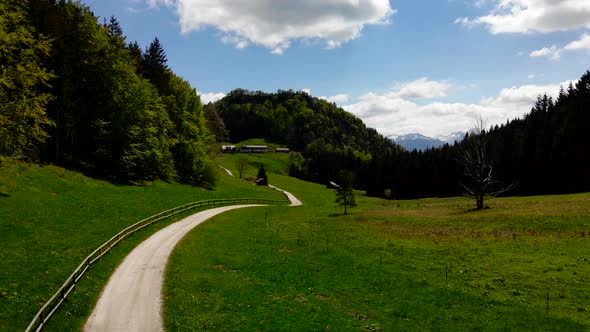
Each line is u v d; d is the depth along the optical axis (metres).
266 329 20.98
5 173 42.50
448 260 36.25
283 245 44.34
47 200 44.53
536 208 59.78
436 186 140.62
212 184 96.62
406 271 33.12
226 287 27.92
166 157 77.81
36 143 54.62
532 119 130.12
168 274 29.55
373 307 25.44
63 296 22.16
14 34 27.28
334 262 36.44
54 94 55.41
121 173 68.06
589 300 25.36
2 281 23.67
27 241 32.25
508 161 117.69
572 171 104.56
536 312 23.81
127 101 64.25
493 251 38.25
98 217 44.12
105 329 20.12
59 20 54.56
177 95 86.44
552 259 34.22
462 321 23.03
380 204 96.19
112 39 63.47
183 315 22.27
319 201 110.69
